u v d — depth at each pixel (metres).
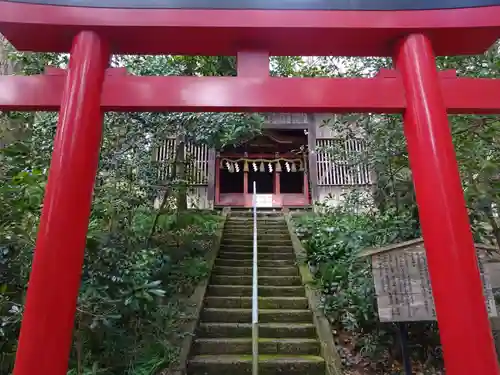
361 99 2.80
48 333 2.09
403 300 3.05
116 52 3.10
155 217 6.68
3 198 3.63
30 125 4.82
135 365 3.56
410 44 2.87
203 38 2.96
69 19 2.80
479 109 2.79
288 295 5.75
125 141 5.17
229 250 7.75
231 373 4.06
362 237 4.72
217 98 2.77
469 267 2.29
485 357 2.12
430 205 2.49
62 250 2.25
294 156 13.10
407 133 2.77
